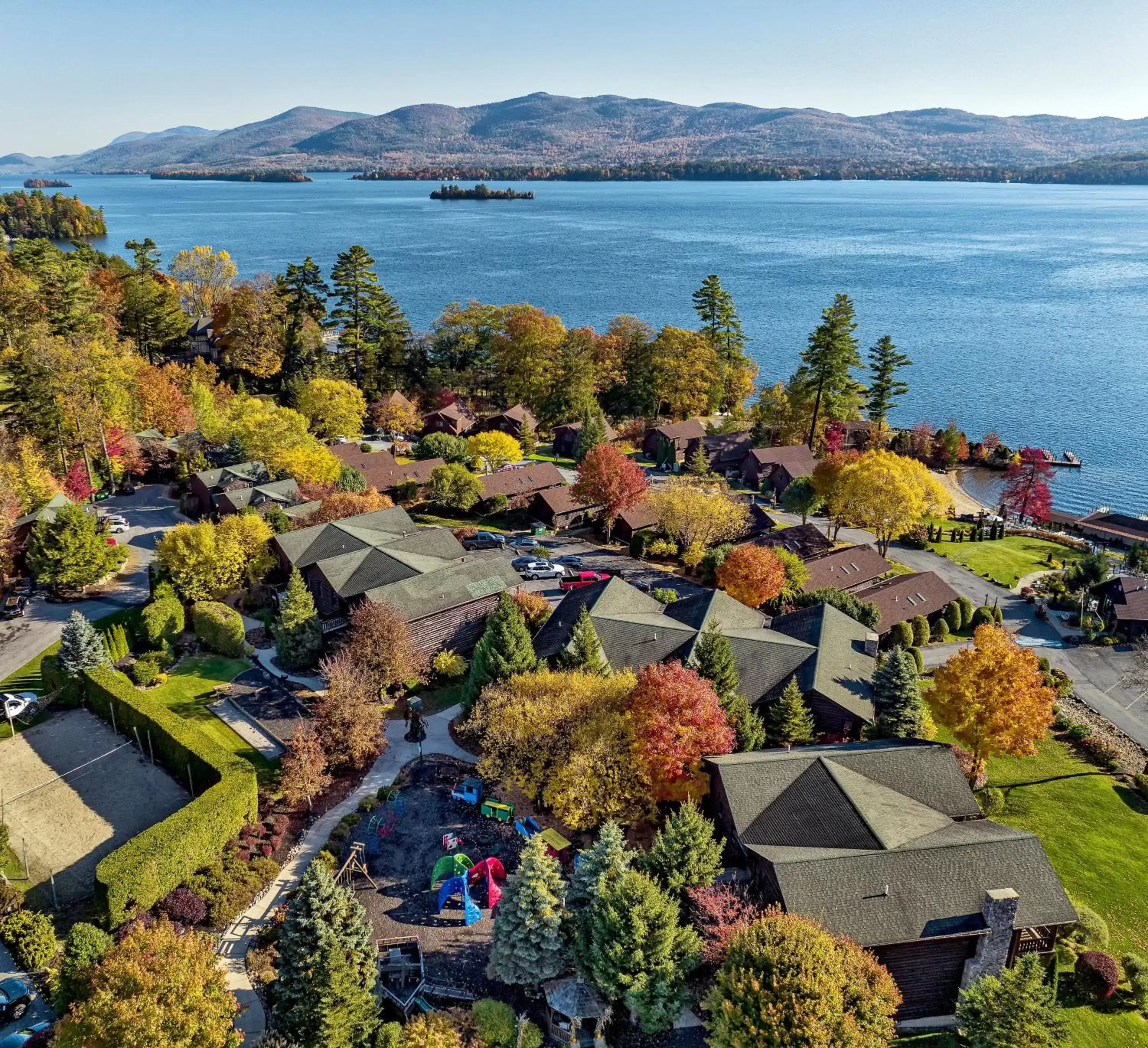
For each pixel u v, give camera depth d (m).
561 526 94.06
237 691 57.78
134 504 93.56
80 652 55.06
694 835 37.53
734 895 36.59
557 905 36.31
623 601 61.84
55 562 68.00
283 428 95.75
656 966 33.62
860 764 43.00
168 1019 28.70
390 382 145.12
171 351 148.88
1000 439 150.00
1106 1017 35.03
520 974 35.22
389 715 55.97
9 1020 33.69
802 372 128.62
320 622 61.75
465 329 157.62
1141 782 51.09
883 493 83.38
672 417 153.00
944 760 44.00
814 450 123.00
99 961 34.03
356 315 140.25
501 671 51.91
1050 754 55.66
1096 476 133.12
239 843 43.00
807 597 68.75
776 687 52.94
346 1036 31.72
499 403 153.75
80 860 42.38
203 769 46.16
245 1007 34.50
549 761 44.00
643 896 34.09
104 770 49.31
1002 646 50.06
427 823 45.72
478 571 67.25
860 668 56.12
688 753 43.16
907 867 35.94
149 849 38.94
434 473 95.06
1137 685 65.88
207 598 67.06
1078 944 38.44
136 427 105.44
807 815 39.62
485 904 40.44
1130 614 73.44
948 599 74.12
